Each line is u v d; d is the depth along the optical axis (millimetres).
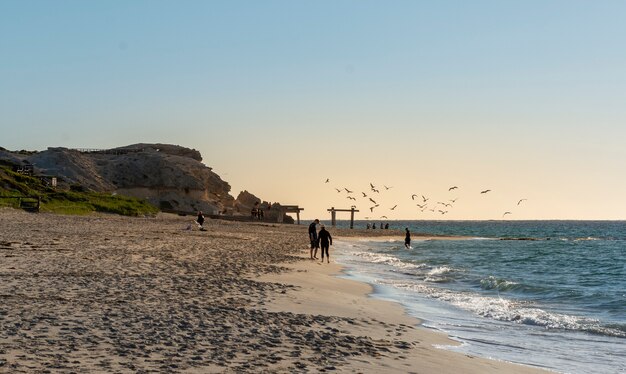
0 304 14602
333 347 12859
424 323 18953
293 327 14758
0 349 10266
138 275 22469
